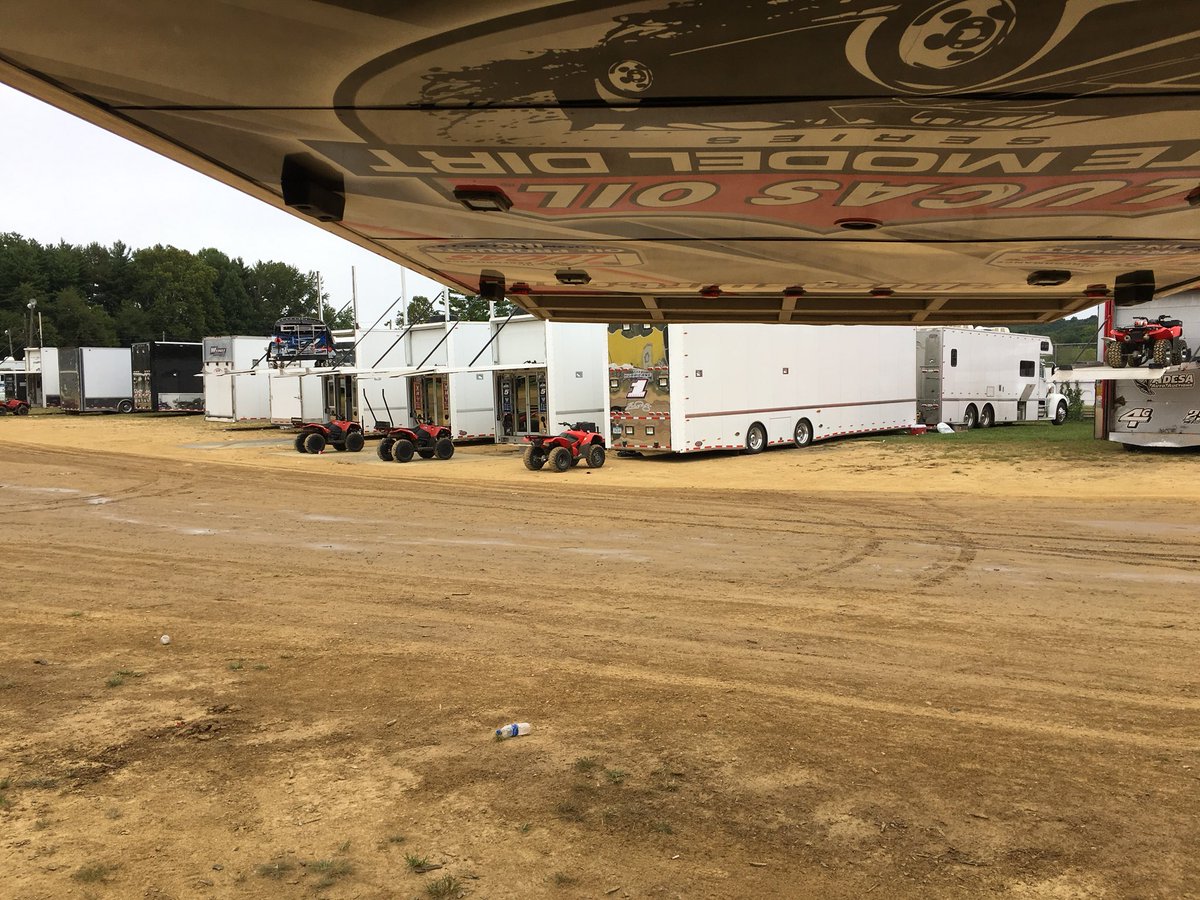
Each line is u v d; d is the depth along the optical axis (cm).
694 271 600
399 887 341
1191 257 545
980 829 377
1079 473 1653
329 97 297
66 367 4994
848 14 235
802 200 416
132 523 1324
